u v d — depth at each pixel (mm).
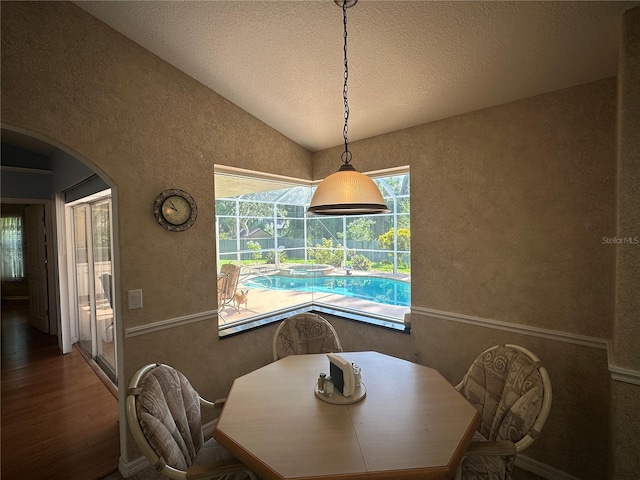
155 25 1768
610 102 1612
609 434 1489
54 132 1604
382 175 2732
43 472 1894
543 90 1791
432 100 2053
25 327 4699
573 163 1725
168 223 2041
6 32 1469
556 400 1806
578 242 1720
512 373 1465
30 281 4645
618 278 1321
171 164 2070
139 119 1922
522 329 1916
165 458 1131
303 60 1880
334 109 2330
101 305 3354
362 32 1609
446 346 2264
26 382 3027
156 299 2014
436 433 1156
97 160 1753
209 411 2297
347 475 956
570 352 1758
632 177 1275
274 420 1245
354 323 2811
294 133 2766
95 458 2012
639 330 1287
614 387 1343
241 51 1878
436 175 2273
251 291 2924
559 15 1350
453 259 2211
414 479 965
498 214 1998
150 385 1287
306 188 3391
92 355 3510
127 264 1883
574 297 1740
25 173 3754
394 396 1428
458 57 1676
